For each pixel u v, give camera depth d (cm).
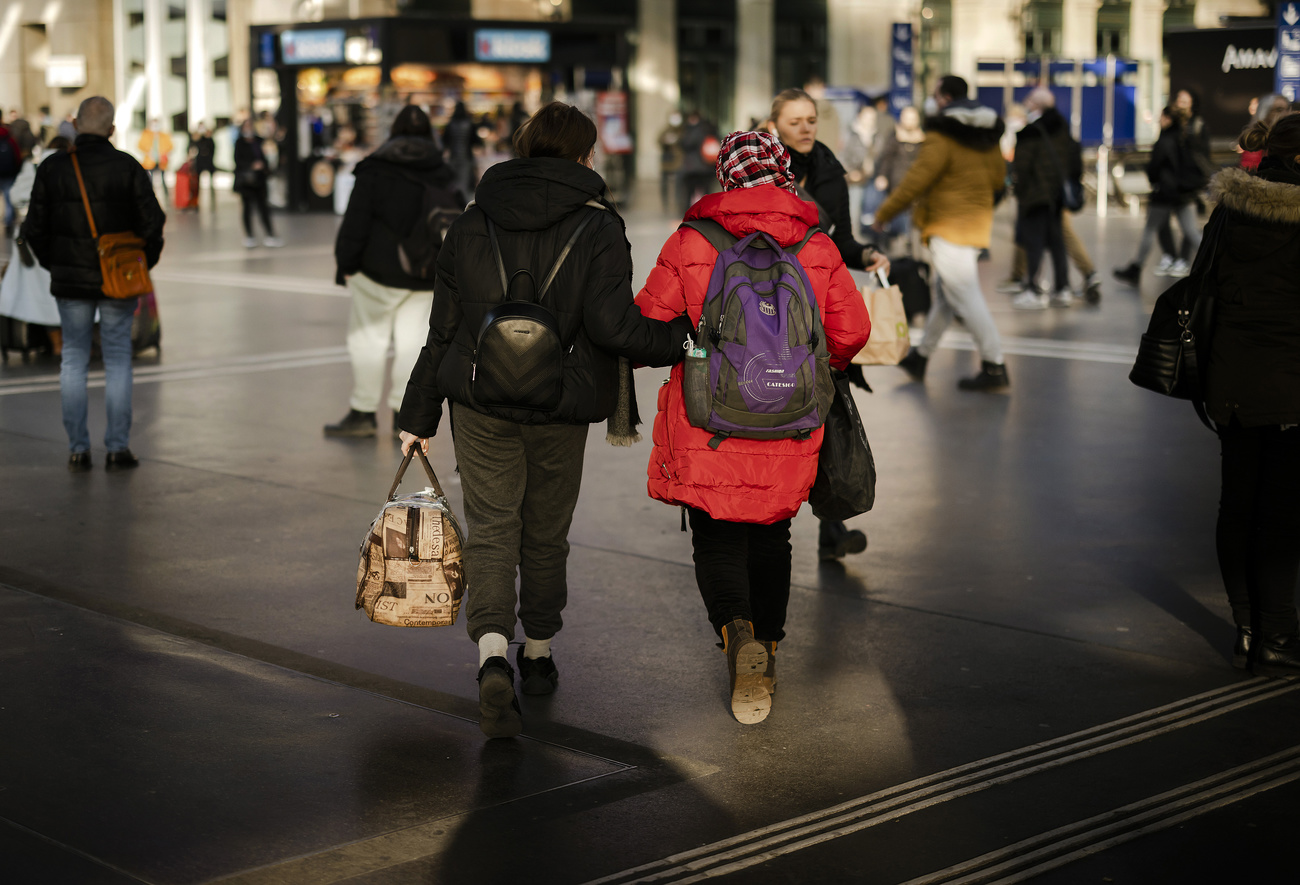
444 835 337
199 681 433
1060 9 3725
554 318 379
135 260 705
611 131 2647
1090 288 1390
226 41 3525
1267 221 426
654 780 372
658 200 2905
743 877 320
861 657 469
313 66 2600
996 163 930
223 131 3566
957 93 921
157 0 3619
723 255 383
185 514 640
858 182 1828
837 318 399
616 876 319
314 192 2692
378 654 468
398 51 2497
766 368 374
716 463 383
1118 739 401
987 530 625
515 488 403
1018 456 766
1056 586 546
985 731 407
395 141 790
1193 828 346
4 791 352
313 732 397
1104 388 957
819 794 365
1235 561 457
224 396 937
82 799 349
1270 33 2770
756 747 395
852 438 412
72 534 604
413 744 391
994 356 948
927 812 354
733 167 400
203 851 324
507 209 382
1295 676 449
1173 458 759
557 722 412
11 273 1055
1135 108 3338
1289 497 441
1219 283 440
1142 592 538
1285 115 441
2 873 309
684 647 479
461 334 394
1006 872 324
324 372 1030
